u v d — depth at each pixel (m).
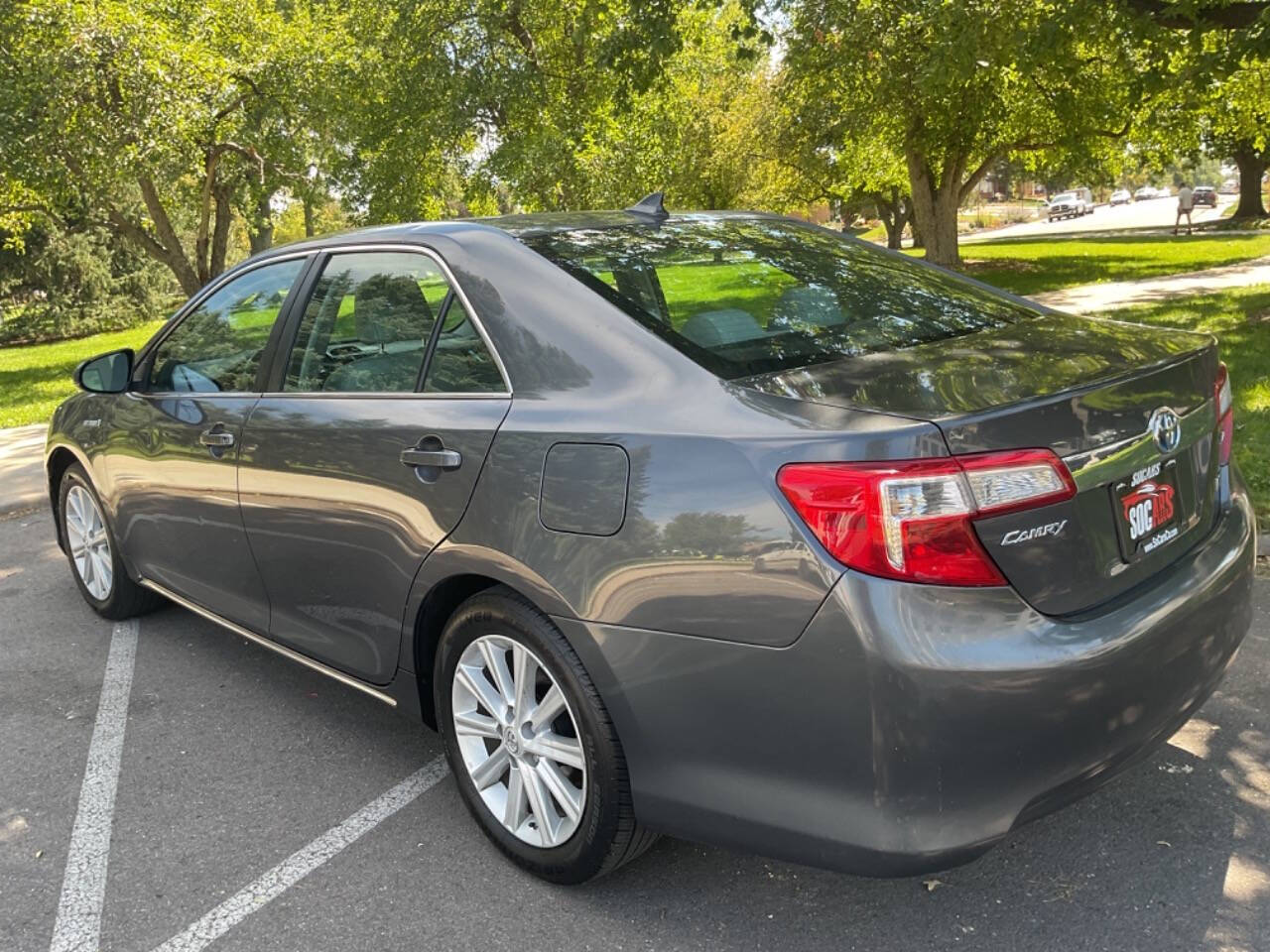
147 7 16.80
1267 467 5.75
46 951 2.50
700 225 3.28
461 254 2.88
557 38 21.77
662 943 2.41
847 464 1.98
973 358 2.42
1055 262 27.58
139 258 38.38
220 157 21.12
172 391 3.89
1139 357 2.45
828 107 25.27
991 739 1.96
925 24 13.40
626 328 2.49
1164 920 2.37
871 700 1.96
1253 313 12.15
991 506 1.97
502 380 2.65
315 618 3.27
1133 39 11.04
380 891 2.67
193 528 3.73
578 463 2.37
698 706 2.19
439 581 2.71
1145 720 2.17
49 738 3.63
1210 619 2.34
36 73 15.70
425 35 21.70
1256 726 3.21
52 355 26.78
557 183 20.42
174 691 3.96
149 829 3.02
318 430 3.07
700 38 20.48
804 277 2.96
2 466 8.68
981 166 27.12
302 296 3.38
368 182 22.34
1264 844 2.63
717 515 2.12
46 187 17.48
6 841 3.00
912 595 1.94
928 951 2.33
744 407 2.20
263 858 2.84
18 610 5.00
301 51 19.22
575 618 2.35
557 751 2.54
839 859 2.07
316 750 3.46
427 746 3.46
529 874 2.69
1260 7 9.99
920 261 3.38
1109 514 2.18
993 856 2.66
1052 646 1.99
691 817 2.27
